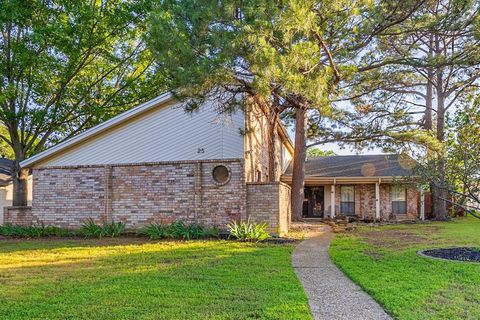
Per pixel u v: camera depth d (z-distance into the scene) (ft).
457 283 20.01
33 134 60.23
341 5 35.17
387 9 42.52
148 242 36.63
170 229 39.68
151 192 43.29
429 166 32.81
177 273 23.12
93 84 62.03
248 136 50.08
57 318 15.39
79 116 62.23
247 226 38.63
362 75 60.90
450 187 31.91
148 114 51.01
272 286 19.89
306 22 30.96
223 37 31.04
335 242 36.35
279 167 71.05
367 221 64.39
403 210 69.05
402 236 40.37
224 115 48.08
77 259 28.48
